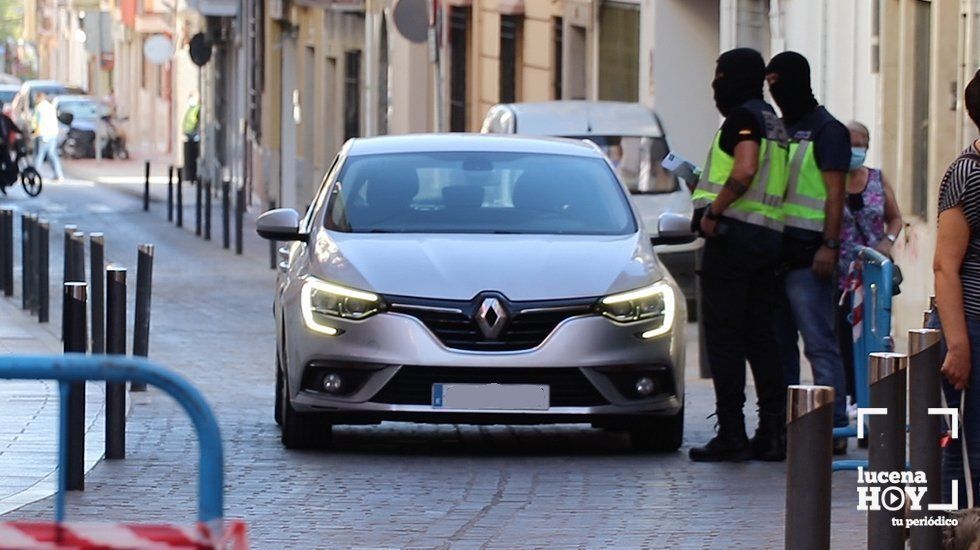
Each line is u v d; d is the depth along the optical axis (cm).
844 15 3925
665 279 2130
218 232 6800
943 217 1471
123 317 2050
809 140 2081
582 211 2239
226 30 9744
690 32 4916
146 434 2227
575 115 4109
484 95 6456
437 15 4375
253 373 3052
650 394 2067
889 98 3672
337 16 7800
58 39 19462
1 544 954
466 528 1686
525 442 2262
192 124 9931
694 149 4941
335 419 2083
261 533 1655
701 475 1986
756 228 2030
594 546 1605
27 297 3859
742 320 2059
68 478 1841
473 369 2014
